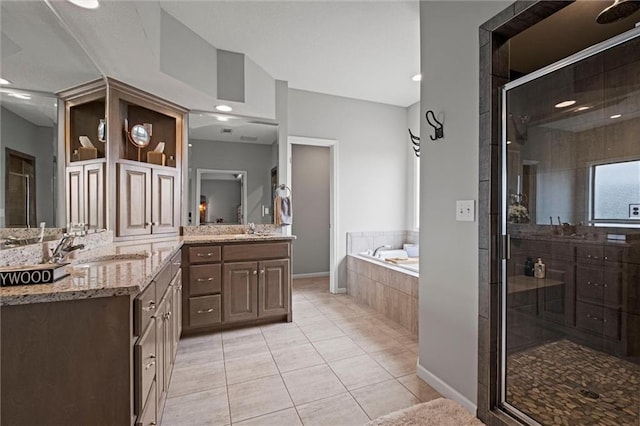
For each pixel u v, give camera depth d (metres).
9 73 1.45
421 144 2.06
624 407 1.58
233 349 2.51
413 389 1.94
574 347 1.87
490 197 1.60
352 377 2.08
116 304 1.11
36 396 1.04
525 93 1.68
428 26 1.99
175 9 2.34
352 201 4.29
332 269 4.24
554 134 1.81
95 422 1.09
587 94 1.77
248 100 3.11
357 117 4.30
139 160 2.92
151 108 2.92
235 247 2.95
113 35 1.86
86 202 2.25
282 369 2.19
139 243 2.59
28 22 1.58
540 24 2.10
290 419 1.67
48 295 1.02
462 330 1.75
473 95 1.68
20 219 1.54
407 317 2.94
